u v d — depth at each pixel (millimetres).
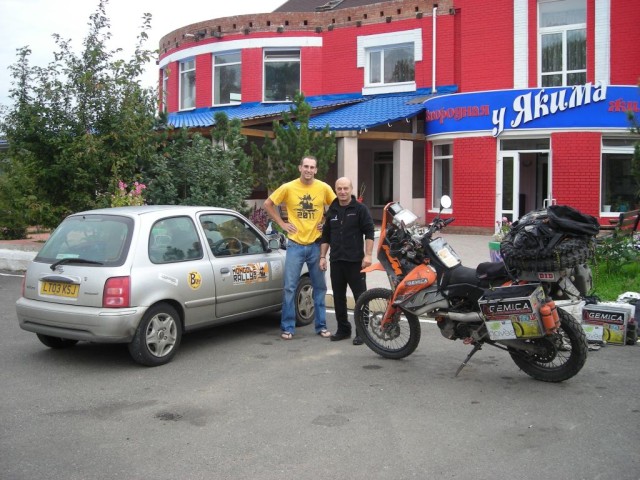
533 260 5582
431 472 4137
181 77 26484
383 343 7133
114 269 6359
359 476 4090
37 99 13328
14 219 18156
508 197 18062
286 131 15336
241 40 24172
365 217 7457
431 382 6035
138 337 6406
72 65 13516
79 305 6402
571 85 18766
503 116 17703
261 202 18859
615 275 10125
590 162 16953
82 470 4188
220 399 5570
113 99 13617
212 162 13961
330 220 7590
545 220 5641
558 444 4566
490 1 19609
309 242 7703
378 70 22875
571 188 17141
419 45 21672
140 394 5707
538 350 5848
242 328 8383
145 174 14094
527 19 19094
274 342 7629
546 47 19141
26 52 13297
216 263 7305
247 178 14789
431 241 6410
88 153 12922
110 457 4387
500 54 19562
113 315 6234
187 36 25531
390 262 6773
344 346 7445
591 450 4457
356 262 7512
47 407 5375
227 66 24906
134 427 4926
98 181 13742
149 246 6664
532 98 17297
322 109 21125
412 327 6660
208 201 13758
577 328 5711
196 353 7113
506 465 4230
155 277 6551
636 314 7707
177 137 14664
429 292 6344
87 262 6512
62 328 6500
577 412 5203
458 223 18734
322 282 7871
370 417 5125
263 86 24203
